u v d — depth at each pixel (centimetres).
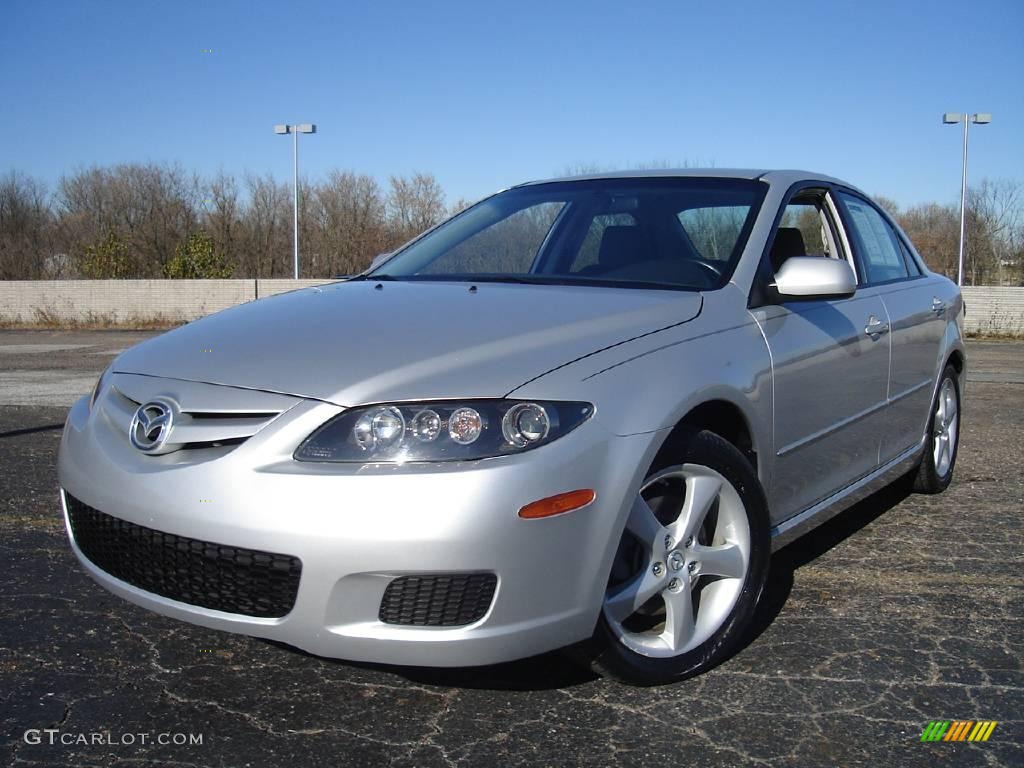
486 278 348
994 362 1312
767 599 350
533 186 419
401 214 4662
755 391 296
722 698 272
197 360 268
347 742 248
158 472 244
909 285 451
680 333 282
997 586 365
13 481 529
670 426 258
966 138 2586
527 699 271
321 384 242
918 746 247
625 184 389
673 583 276
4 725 255
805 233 383
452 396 235
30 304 2688
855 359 365
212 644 308
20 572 375
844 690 278
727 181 375
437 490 224
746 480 290
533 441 233
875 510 474
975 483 531
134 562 253
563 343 258
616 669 263
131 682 281
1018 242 3306
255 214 4559
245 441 238
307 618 229
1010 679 286
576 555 238
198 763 238
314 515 225
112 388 280
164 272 3180
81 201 4844
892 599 351
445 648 229
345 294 323
